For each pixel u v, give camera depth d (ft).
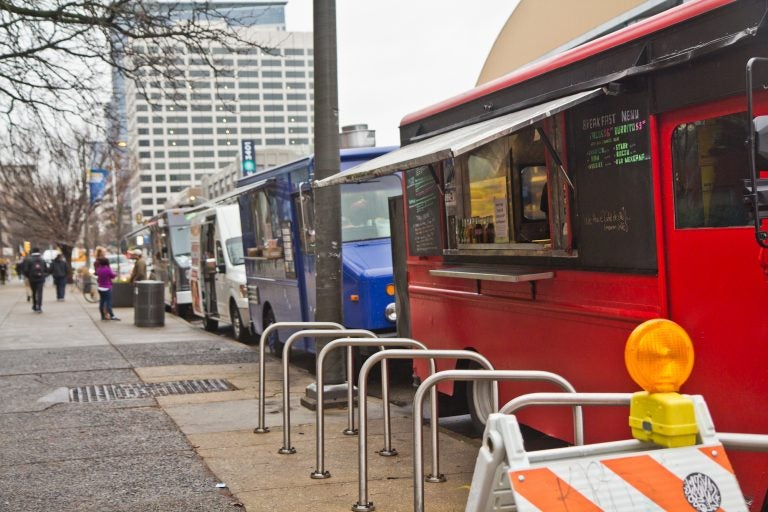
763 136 12.16
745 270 13.97
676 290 15.56
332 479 20.83
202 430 26.86
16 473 21.77
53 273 111.86
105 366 42.50
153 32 45.60
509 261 21.71
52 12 43.88
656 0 33.88
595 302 18.10
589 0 43.45
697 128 15.03
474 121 22.98
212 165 310.24
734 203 14.20
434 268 26.40
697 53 14.55
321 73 30.86
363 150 39.93
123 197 197.16
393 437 25.64
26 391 34.78
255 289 50.03
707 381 14.83
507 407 11.87
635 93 16.47
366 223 39.11
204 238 65.10
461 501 18.80
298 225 41.37
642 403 10.85
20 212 181.68
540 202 20.44
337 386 30.78
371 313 36.88
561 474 10.14
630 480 10.30
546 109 16.92
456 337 25.26
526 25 51.44
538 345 20.63
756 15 13.65
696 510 10.38
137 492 19.90
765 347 13.61
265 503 18.92
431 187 26.27
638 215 16.52
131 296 94.84
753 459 13.91
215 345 52.44
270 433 26.30
